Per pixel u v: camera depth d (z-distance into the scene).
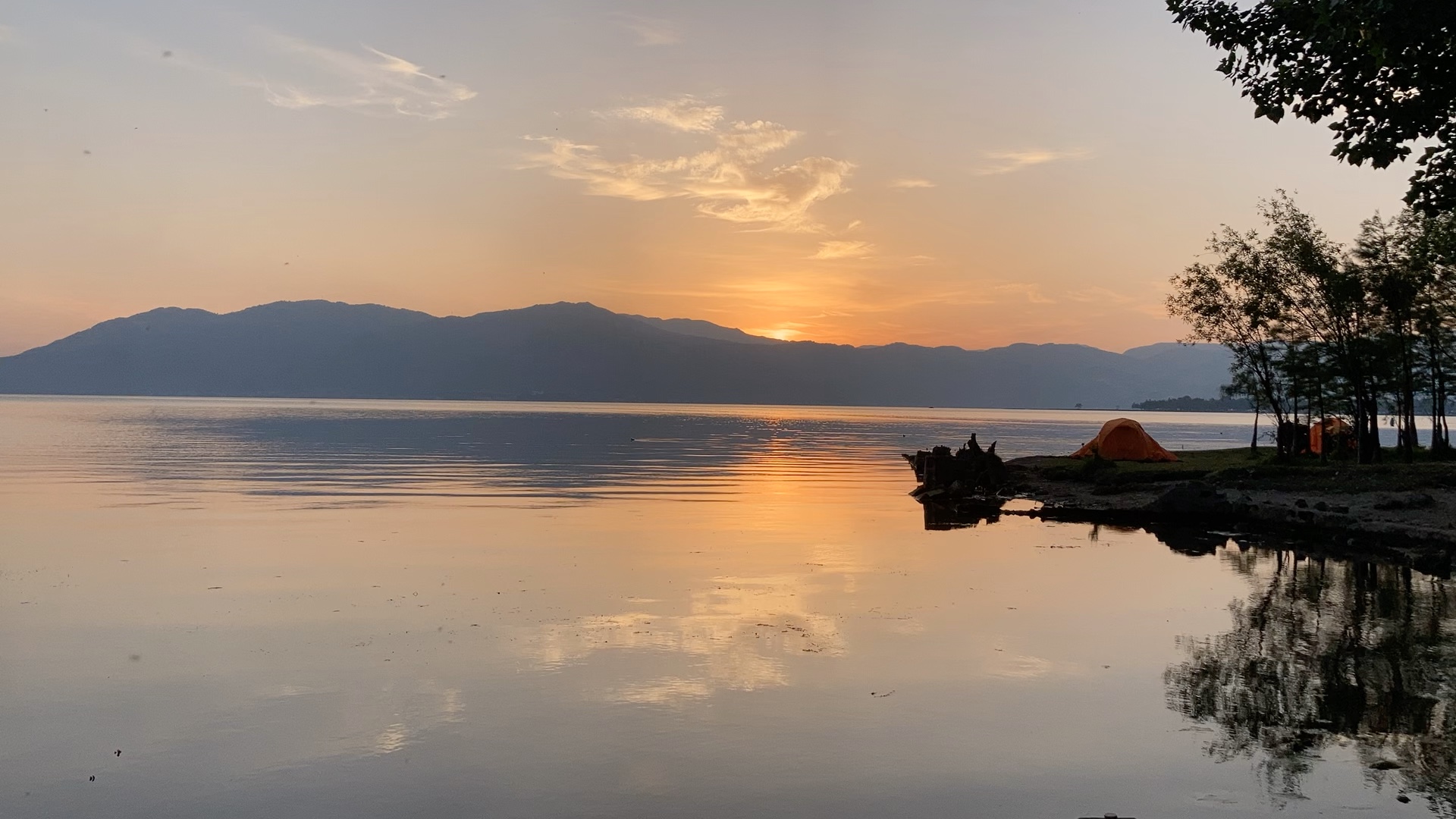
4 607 15.48
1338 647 13.27
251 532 24.70
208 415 157.75
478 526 26.23
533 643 13.29
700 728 9.91
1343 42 15.05
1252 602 16.38
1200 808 8.05
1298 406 48.22
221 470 45.84
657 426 139.75
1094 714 10.42
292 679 11.55
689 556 21.22
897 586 17.69
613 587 17.42
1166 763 9.03
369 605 15.74
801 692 11.10
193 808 8.05
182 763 9.00
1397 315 40.34
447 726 9.96
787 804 8.12
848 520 28.78
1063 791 8.40
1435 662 12.45
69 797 8.26
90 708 10.55
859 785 8.52
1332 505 29.05
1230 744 9.51
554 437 93.62
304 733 9.74
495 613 15.15
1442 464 35.66
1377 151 15.50
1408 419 42.78
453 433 97.94
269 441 76.81
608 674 11.78
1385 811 7.99
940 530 26.47
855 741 9.57
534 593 16.81
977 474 37.38
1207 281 47.34
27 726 9.98
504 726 9.97
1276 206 44.62
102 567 19.28
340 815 7.91
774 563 20.34
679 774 8.73
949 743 9.52
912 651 12.94
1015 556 21.59
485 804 8.11
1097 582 18.30
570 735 9.70
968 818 7.87
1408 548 22.77
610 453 67.50
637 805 8.10
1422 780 8.62
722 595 16.78
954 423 186.25
